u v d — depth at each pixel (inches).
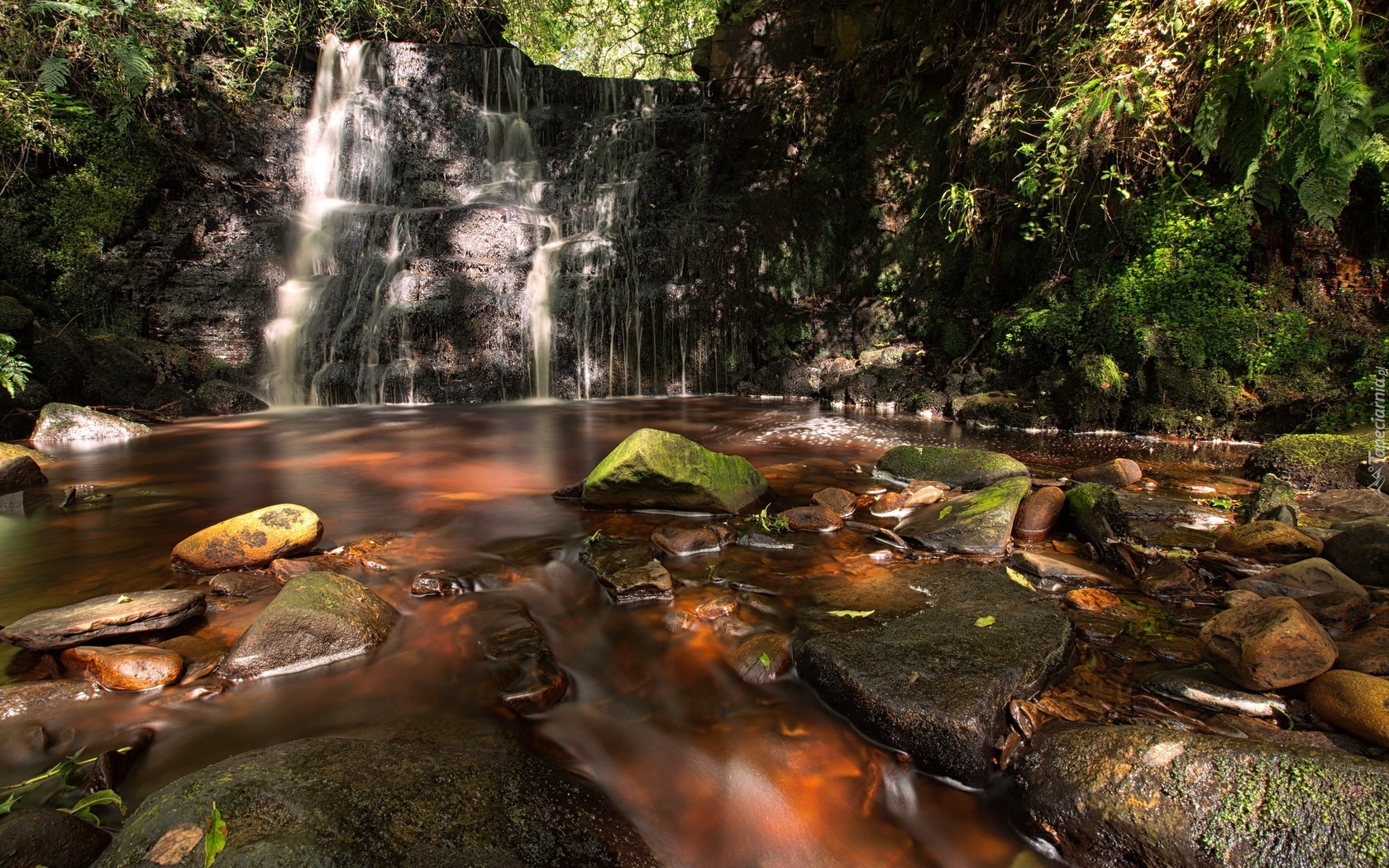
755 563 148.1
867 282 467.2
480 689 101.8
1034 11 347.9
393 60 529.0
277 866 63.1
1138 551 144.6
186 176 430.9
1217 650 97.8
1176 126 256.4
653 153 524.7
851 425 326.3
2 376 265.3
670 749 91.3
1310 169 191.6
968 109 390.9
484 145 532.7
